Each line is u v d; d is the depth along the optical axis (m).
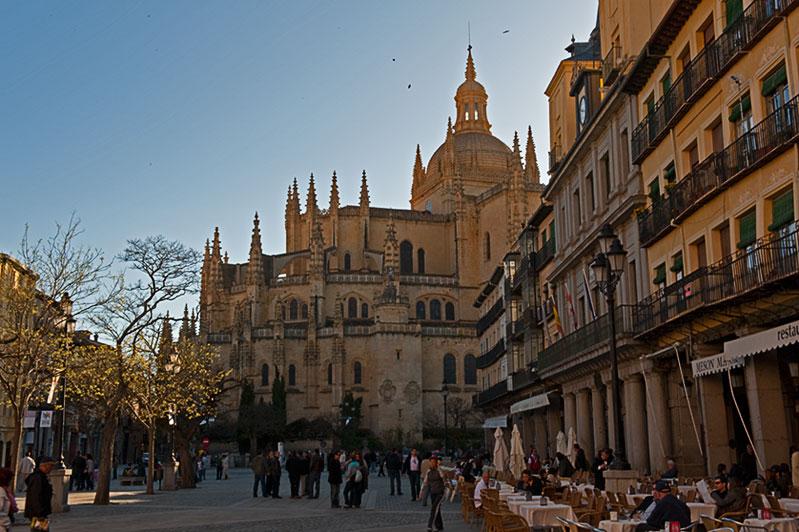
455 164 147.75
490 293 96.31
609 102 42.00
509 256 74.62
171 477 57.88
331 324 131.25
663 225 35.09
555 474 34.06
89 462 61.53
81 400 59.94
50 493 20.06
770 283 23.89
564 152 55.66
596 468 33.75
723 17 30.16
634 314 37.78
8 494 20.30
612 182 43.03
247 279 133.62
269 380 127.00
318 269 130.62
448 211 146.25
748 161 27.11
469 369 129.62
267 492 48.41
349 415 116.56
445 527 28.22
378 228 142.00
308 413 125.38
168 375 53.75
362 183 141.88
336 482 38.53
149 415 52.66
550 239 60.12
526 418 71.12
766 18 26.00
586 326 44.28
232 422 120.19
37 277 40.41
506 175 145.00
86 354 43.84
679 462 35.56
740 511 19.08
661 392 36.91
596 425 45.22
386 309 127.19
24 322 42.00
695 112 32.34
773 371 27.09
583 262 48.69
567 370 48.66
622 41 42.56
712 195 30.06
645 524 16.61
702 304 28.27
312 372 126.56
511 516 18.67
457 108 167.12
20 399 36.97
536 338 63.50
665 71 36.19
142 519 32.88
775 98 26.42
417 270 141.38
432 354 128.50
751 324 27.36
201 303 138.00
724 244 30.19
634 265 40.75
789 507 20.33
